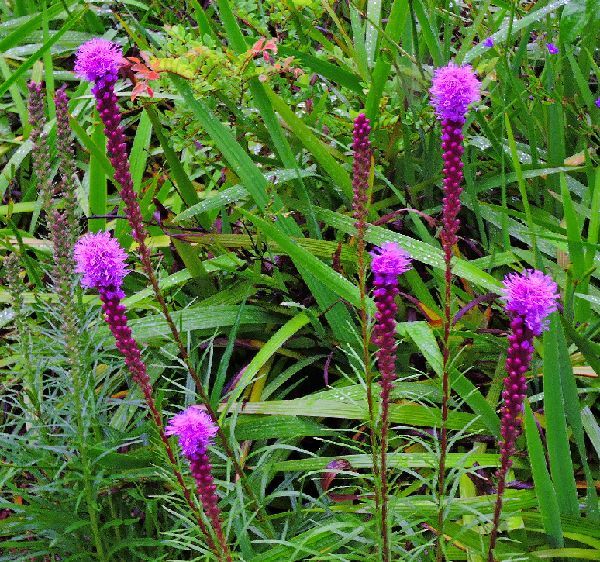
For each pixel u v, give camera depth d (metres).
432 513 2.01
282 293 2.73
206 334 2.75
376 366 2.58
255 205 3.01
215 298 2.79
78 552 2.14
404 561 1.83
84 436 2.04
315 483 2.27
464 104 1.54
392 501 1.82
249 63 2.58
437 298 2.85
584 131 3.01
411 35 3.05
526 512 2.05
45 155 2.14
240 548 2.14
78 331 2.17
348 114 3.15
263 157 2.94
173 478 2.16
